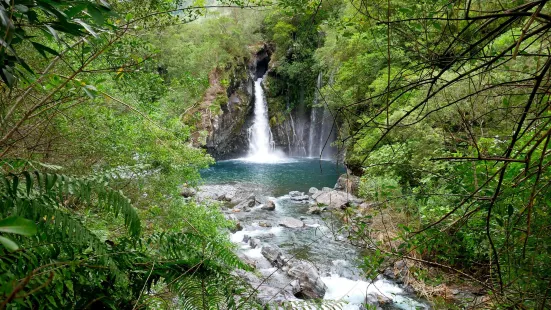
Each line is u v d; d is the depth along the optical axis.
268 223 9.94
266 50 26.89
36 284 1.26
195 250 2.10
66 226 1.54
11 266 1.29
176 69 14.65
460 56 1.29
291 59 23.45
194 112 5.62
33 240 1.46
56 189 1.62
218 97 20.50
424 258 2.58
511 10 1.04
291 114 25.25
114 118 4.43
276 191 14.35
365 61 10.01
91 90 1.80
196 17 3.08
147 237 2.10
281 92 25.80
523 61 2.83
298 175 17.84
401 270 5.79
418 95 5.34
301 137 25.12
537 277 1.62
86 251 1.82
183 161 5.37
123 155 4.39
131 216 1.78
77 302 1.57
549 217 1.67
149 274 1.79
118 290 1.77
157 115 5.11
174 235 2.13
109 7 1.18
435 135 5.00
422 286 5.25
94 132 3.95
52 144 3.19
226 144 23.06
